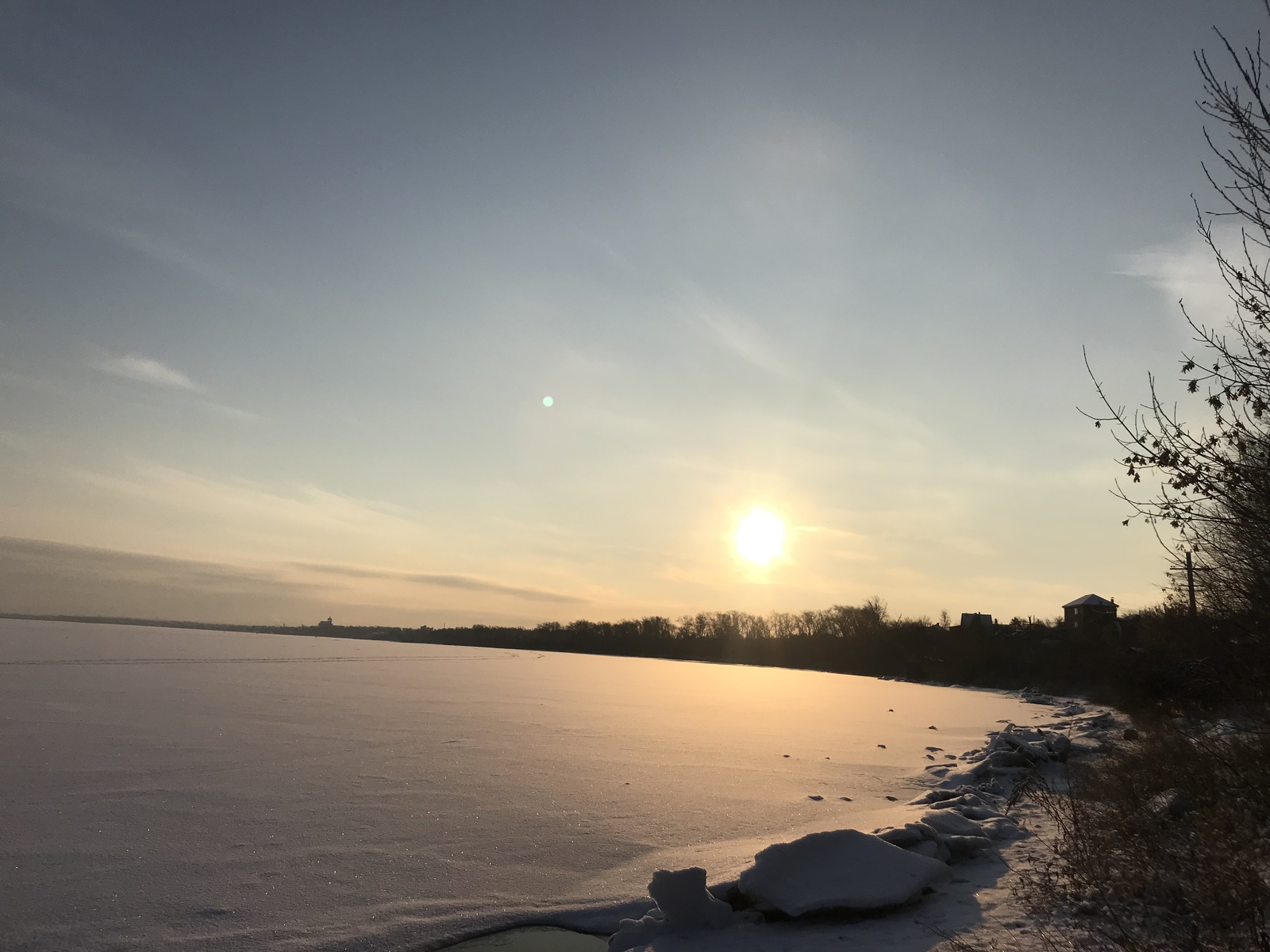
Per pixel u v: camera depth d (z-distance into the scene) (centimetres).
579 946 620
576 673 4212
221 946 572
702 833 944
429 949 598
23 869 700
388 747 1403
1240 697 743
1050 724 2433
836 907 639
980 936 577
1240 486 556
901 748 1772
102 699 1838
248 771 1134
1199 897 579
